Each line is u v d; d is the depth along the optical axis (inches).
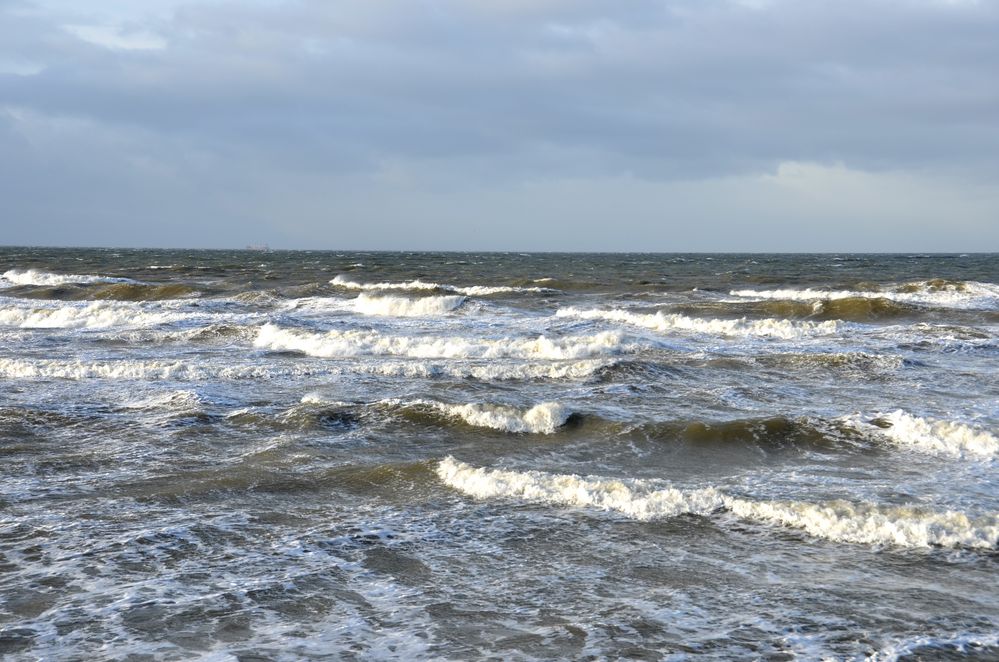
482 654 222.4
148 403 559.2
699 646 226.2
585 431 490.3
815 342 866.8
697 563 289.7
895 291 1560.0
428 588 268.1
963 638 229.9
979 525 315.0
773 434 470.9
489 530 323.6
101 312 1079.6
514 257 5265.8
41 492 369.4
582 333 939.3
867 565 286.8
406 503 357.1
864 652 221.8
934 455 435.5
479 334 916.6
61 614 245.6
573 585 270.8
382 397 582.9
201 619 243.1
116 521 330.3
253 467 412.2
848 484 384.8
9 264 2768.2
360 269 2544.3
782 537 314.5
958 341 838.5
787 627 237.9
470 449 455.8
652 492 358.6
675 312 1179.3
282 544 306.5
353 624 241.1
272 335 871.1
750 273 2517.2
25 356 773.9
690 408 552.1
